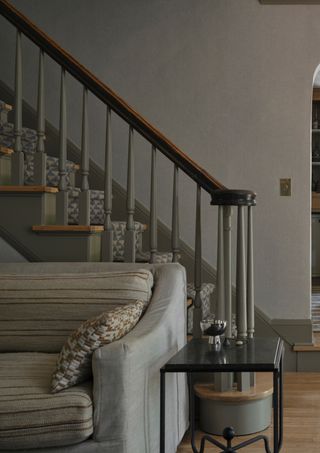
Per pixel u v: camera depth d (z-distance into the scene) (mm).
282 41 4516
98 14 4723
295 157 4492
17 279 2777
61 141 3352
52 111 4797
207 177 3111
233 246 4473
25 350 2654
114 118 4719
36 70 4809
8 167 3479
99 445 2076
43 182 3350
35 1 4785
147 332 2373
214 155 4578
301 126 4492
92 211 3969
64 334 2625
